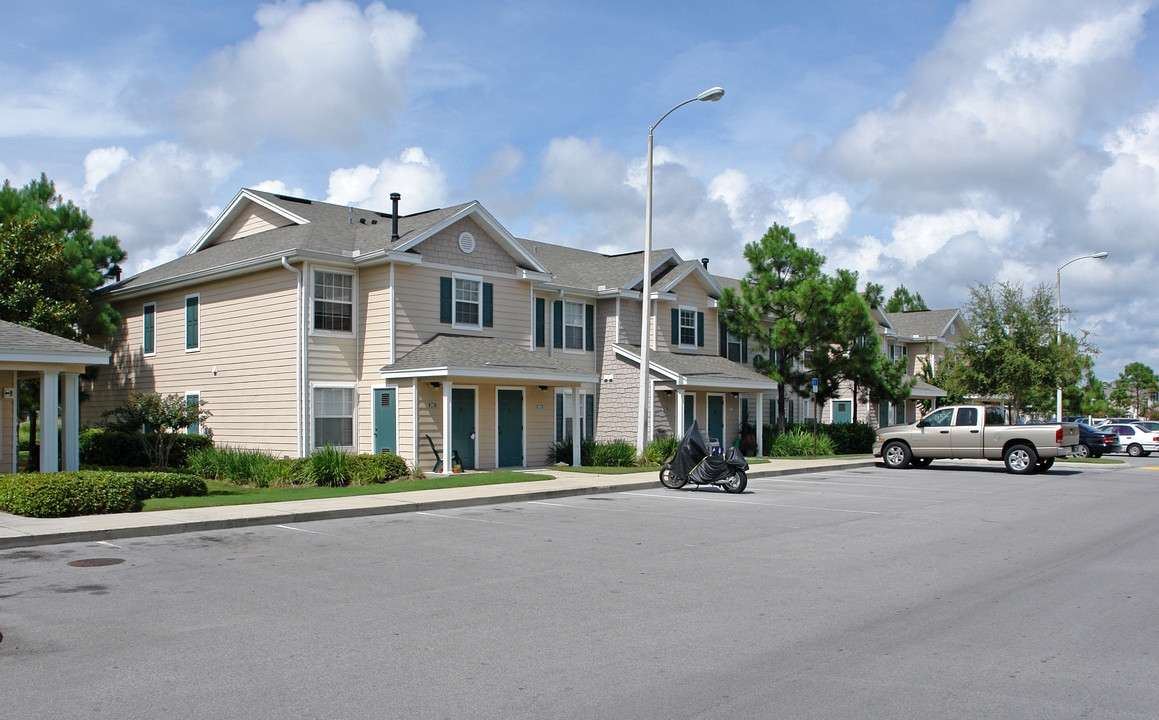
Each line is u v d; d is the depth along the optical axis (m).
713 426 32.31
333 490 17.98
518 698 5.56
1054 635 7.06
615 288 29.77
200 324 26.14
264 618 7.62
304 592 8.68
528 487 18.73
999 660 6.39
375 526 13.60
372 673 6.08
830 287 30.75
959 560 10.47
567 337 29.30
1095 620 7.55
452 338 24.00
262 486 19.28
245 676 6.01
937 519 14.40
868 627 7.32
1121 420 49.66
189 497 16.50
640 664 6.28
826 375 31.61
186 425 23.14
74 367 18.47
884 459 27.52
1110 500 17.53
